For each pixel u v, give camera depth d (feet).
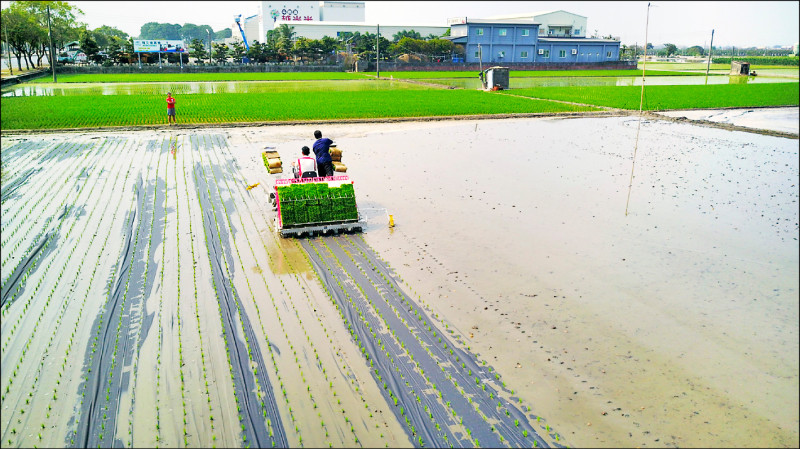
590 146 77.77
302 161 48.78
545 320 29.99
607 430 21.84
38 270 36.47
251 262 37.88
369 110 114.01
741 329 28.84
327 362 26.30
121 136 84.23
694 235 42.52
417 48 319.27
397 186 56.54
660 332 28.68
